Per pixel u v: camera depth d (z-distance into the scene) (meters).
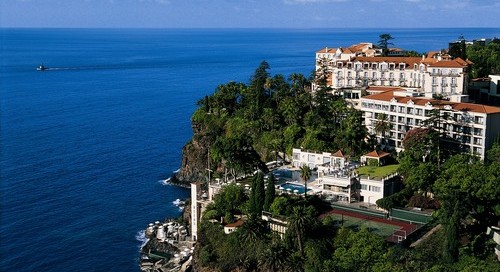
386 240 124.12
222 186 164.38
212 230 149.75
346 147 179.00
